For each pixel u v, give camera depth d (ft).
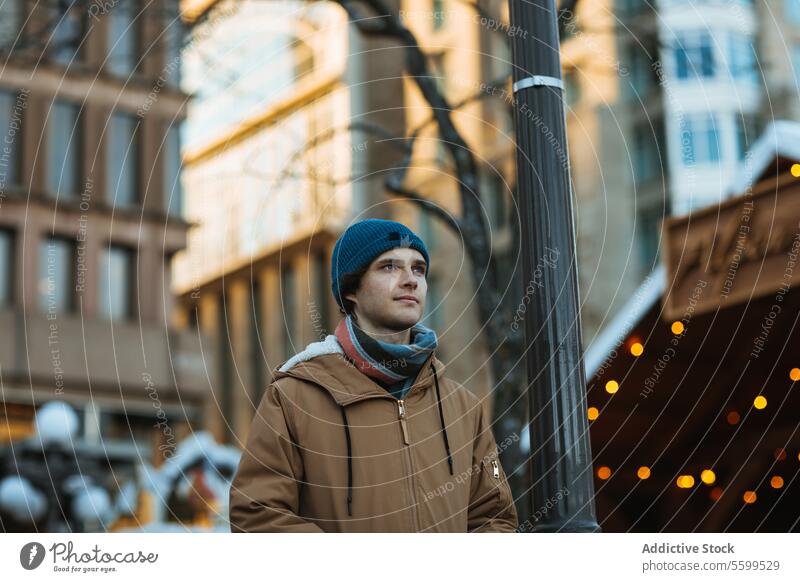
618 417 22.20
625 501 24.04
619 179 84.99
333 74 81.66
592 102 86.69
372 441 8.35
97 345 71.97
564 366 7.52
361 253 8.62
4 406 67.26
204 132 74.28
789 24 78.95
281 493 8.10
